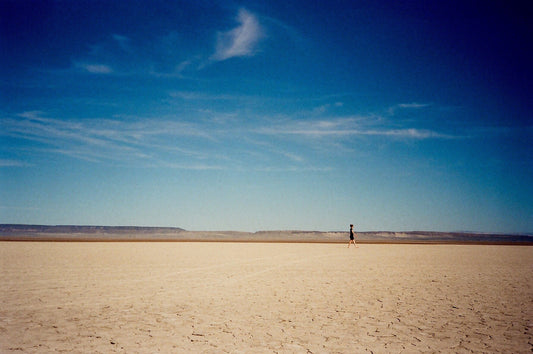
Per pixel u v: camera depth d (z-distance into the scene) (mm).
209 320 7203
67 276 12531
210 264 17047
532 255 24797
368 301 9047
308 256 22547
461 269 15820
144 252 24297
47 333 6281
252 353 5418
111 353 5371
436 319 7375
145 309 8055
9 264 15672
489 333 6461
